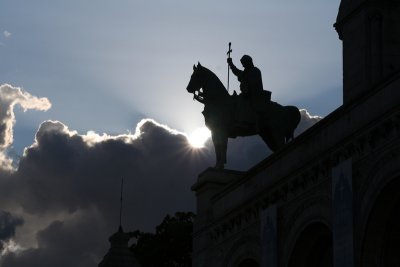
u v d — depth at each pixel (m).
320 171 47.72
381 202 43.34
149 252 95.56
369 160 43.97
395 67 51.66
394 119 42.47
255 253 53.44
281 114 58.62
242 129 58.84
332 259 48.81
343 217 44.88
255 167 53.81
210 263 58.00
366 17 52.12
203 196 59.72
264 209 52.62
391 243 43.91
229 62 60.28
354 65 52.56
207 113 59.72
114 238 74.31
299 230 49.25
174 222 97.00
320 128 47.97
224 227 56.72
